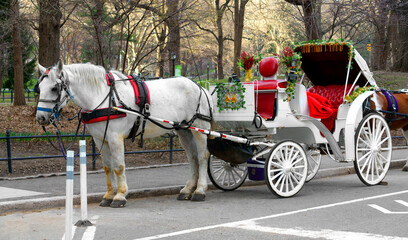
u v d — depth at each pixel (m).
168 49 17.84
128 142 15.65
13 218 7.29
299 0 18.53
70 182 5.56
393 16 22.47
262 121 8.98
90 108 8.19
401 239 5.74
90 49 31.95
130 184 10.12
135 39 24.95
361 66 10.45
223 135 8.98
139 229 6.52
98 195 8.80
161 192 9.60
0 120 20.19
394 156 15.02
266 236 6.02
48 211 7.87
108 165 8.50
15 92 29.94
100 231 6.40
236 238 5.95
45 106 7.88
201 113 9.27
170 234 6.20
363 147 10.60
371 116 10.34
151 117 8.47
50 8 18.17
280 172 9.10
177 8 15.55
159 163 13.32
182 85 9.07
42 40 20.31
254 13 43.91
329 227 6.46
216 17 22.50
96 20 15.23
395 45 34.25
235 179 10.38
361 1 17.41
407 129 12.84
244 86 9.07
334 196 9.13
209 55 35.69
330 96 11.12
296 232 6.19
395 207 7.80
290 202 8.60
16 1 20.48
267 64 9.52
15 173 11.20
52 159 12.84
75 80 8.07
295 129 10.09
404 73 30.03
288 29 40.53
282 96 9.30
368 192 9.45
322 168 12.58
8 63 39.00
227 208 8.12
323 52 10.59
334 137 10.15
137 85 8.52
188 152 9.43
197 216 7.43
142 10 17.05
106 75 8.35
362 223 6.66
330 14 18.47
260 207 8.16
